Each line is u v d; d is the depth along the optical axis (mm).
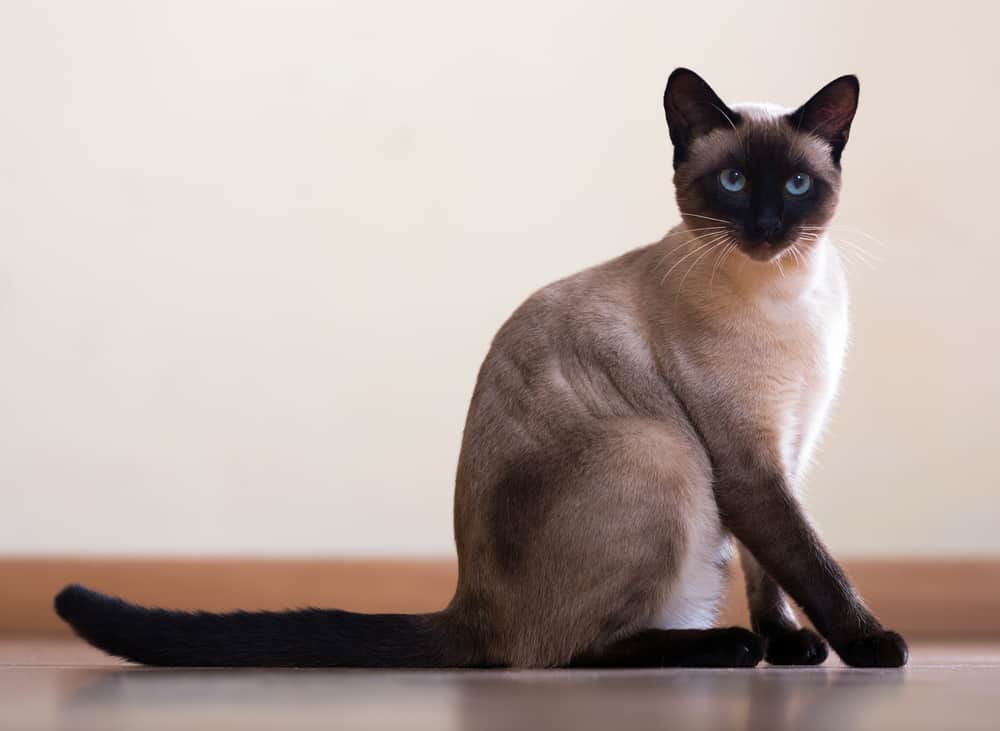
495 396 2229
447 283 4016
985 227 3994
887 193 4000
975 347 3984
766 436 2240
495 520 2139
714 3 4023
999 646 3135
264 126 3990
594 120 4027
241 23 3994
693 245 2312
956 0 3996
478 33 4016
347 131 4004
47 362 3943
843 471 3984
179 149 3977
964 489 3977
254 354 3971
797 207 2303
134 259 3963
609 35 4023
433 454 3988
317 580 3879
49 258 3953
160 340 3957
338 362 3986
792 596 2199
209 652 2086
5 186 3959
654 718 1305
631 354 2252
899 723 1267
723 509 2232
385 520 3973
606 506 2086
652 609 2098
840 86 2359
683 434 2215
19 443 3930
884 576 3852
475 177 4020
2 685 1757
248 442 3963
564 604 2088
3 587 3836
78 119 3973
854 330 3996
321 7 4004
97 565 3855
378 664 2100
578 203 4031
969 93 3990
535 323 2283
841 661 2291
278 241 3984
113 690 1646
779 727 1229
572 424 2162
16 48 3971
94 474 3930
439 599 3879
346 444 3977
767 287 2256
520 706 1422
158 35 3988
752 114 2418
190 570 3867
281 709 1412
